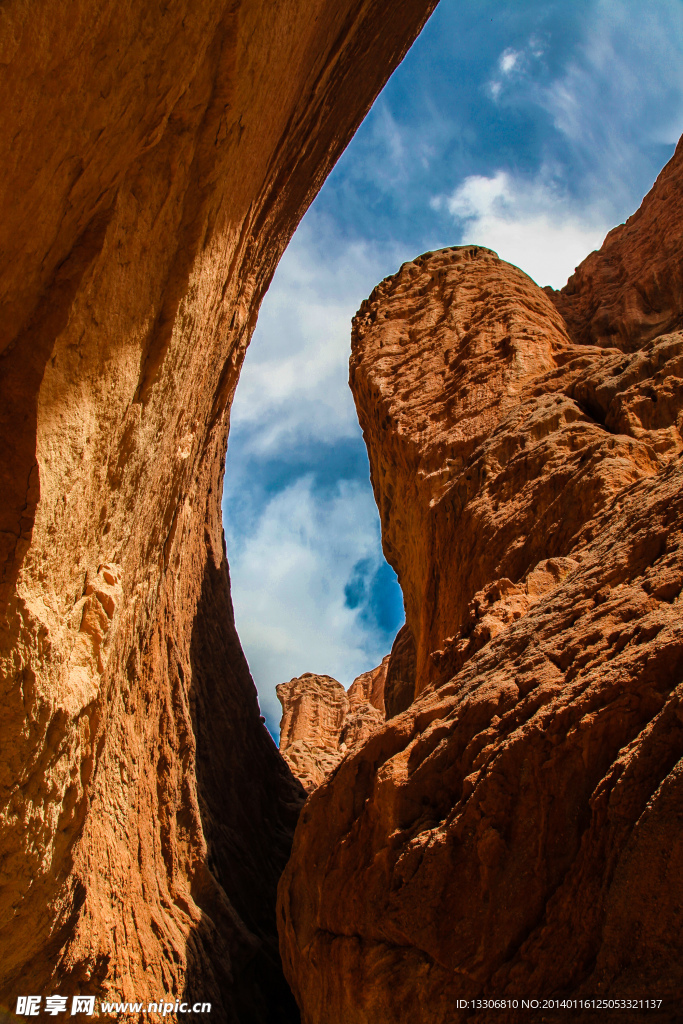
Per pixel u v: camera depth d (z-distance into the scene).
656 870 3.89
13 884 5.23
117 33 3.25
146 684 10.17
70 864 6.14
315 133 10.80
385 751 6.84
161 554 8.35
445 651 7.51
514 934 4.66
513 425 10.51
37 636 4.14
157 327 5.07
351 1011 5.63
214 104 4.97
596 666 5.15
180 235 5.11
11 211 3.12
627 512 6.78
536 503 8.62
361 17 9.61
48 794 5.05
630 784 4.26
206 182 5.17
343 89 11.05
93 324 4.04
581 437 9.25
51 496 3.97
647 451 8.46
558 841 4.67
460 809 5.38
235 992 10.47
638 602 5.34
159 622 10.77
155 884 9.67
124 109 3.67
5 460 3.65
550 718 4.98
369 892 5.86
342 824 6.90
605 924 4.10
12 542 3.74
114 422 4.62
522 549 8.23
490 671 6.19
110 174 3.87
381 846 6.07
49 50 2.83
